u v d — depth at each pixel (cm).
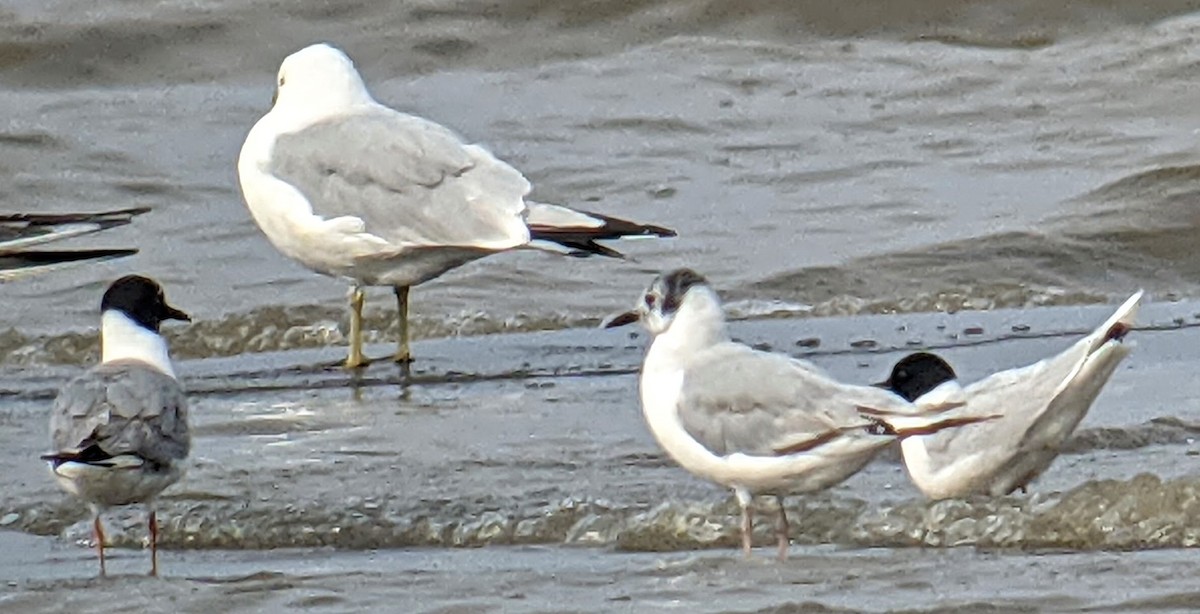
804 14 2352
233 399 1475
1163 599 1051
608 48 2334
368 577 1118
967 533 1152
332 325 1705
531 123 2161
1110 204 1886
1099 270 1777
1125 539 1134
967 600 1054
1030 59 2269
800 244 1833
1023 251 1800
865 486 1230
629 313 1216
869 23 2345
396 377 1531
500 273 1784
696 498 1222
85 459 1105
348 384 1513
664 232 1522
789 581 1092
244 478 1271
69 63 2330
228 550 1184
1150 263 1789
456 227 1522
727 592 1079
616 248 1833
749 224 1883
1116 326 1116
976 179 1972
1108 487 1175
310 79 1591
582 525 1187
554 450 1319
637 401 1431
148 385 1147
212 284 1789
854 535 1166
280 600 1084
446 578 1113
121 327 1234
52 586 1116
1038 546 1138
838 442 1120
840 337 1605
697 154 2058
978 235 1831
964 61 2267
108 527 1207
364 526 1197
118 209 1970
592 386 1479
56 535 1214
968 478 1151
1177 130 2078
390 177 1538
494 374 1529
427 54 2342
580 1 2372
